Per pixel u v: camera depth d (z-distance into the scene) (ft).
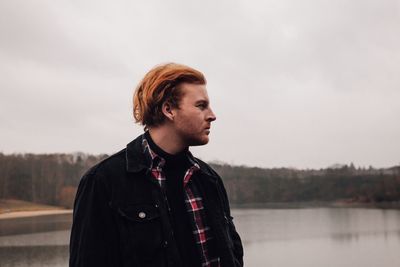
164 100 8.09
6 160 469.57
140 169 7.86
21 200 454.40
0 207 403.54
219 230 8.16
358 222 283.18
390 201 551.59
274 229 236.43
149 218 7.60
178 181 8.23
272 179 654.53
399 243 171.12
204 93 8.25
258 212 435.53
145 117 8.25
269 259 131.64
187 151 8.48
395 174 604.08
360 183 630.33
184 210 8.08
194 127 8.05
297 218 331.57
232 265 8.04
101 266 7.46
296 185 655.76
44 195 463.42
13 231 213.87
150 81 8.26
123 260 7.51
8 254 133.80
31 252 137.90
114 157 8.22
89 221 7.61
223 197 9.18
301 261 128.26
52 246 151.43
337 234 207.51
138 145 8.25
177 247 7.70
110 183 7.83
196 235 7.97
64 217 329.11
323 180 646.74
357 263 125.80
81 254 7.47
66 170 493.36
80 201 7.88
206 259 7.94
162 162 8.12
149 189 7.86
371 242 175.52
